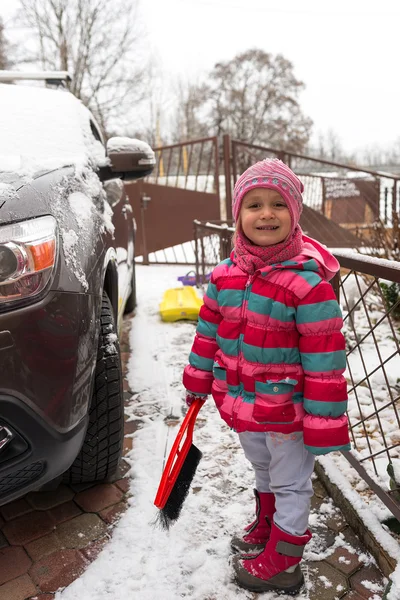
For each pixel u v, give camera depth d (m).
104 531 1.86
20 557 1.75
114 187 3.36
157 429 2.60
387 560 1.57
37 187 1.71
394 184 7.85
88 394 1.71
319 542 1.76
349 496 1.86
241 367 1.50
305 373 1.41
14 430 1.47
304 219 8.66
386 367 3.19
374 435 2.41
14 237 1.49
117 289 2.67
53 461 1.60
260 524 1.71
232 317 1.51
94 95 17.64
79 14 15.98
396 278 1.64
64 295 1.59
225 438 2.50
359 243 5.91
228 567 1.66
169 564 1.67
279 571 1.54
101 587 1.59
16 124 2.26
